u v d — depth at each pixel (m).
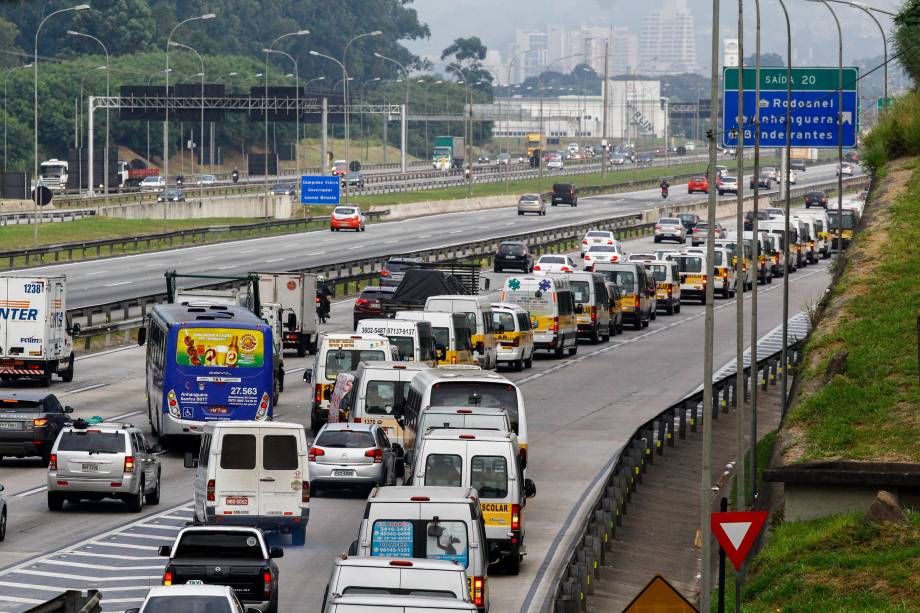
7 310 105.44
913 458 61.47
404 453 72.94
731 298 184.38
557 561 58.34
